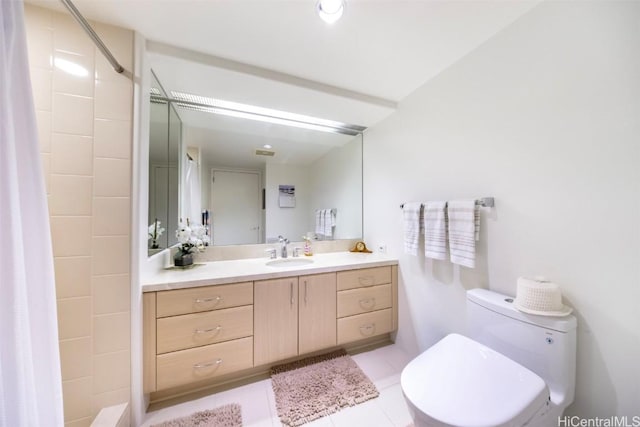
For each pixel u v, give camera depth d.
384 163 2.10
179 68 1.40
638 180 0.79
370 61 1.44
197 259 1.88
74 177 1.09
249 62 1.45
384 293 1.87
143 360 1.22
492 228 1.24
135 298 1.16
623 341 0.83
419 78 1.61
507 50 1.17
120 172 1.15
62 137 1.08
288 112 1.98
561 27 0.98
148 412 1.27
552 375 0.90
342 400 1.34
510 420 0.74
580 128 0.93
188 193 1.94
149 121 1.35
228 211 2.04
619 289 0.84
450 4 1.05
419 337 1.72
